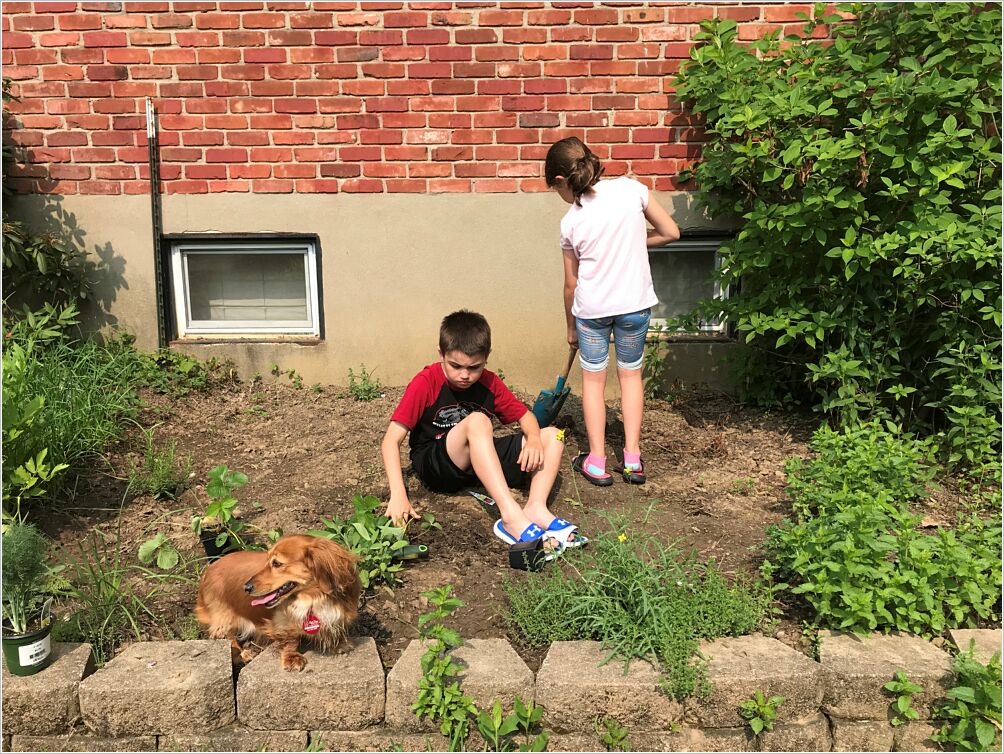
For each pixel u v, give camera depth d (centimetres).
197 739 282
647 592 309
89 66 546
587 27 538
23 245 535
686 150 554
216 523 363
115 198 562
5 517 354
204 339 587
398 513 367
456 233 566
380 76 546
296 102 551
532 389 586
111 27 542
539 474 388
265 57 545
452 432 392
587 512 406
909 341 483
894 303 464
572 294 452
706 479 446
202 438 496
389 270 572
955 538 351
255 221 566
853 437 396
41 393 450
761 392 545
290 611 275
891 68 492
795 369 545
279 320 596
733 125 487
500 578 347
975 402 438
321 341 582
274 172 560
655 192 560
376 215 565
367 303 576
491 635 314
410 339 581
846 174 457
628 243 425
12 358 413
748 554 365
